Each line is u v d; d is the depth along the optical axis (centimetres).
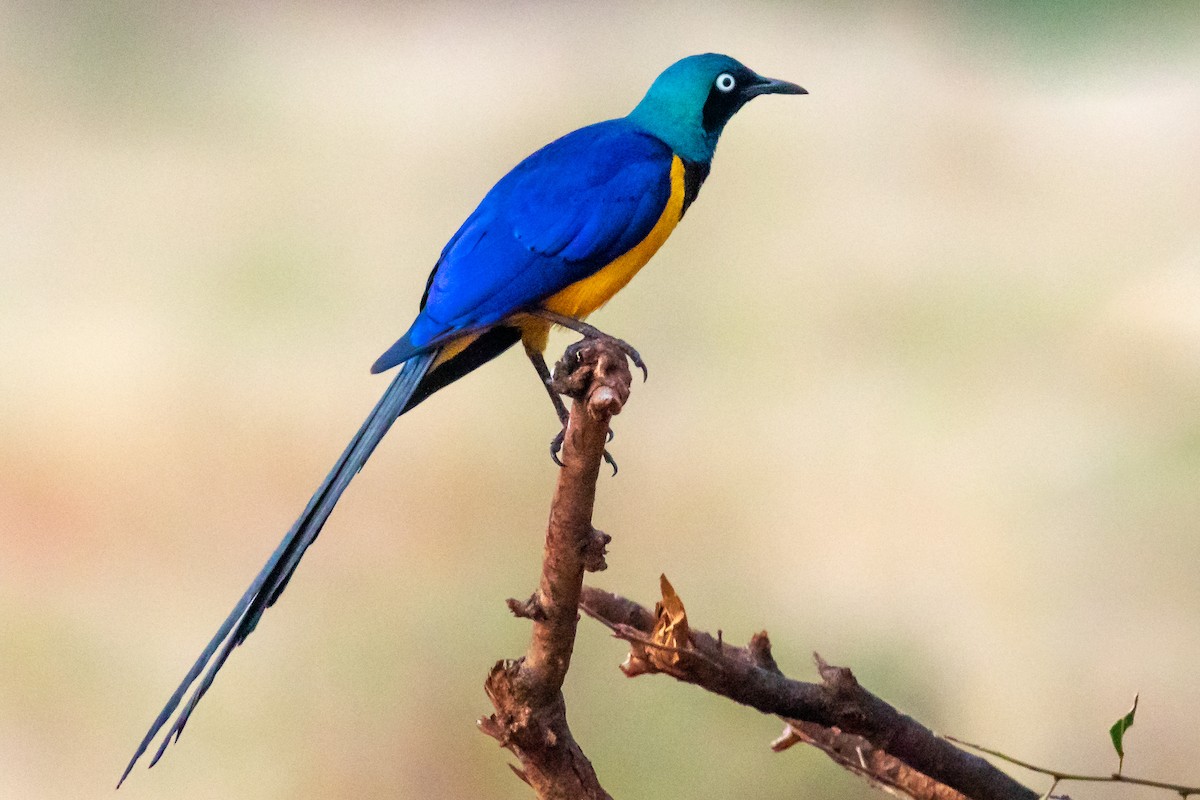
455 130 1634
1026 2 1764
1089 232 1519
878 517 1304
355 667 1227
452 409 1360
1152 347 1387
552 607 548
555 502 539
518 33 1767
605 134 820
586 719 1107
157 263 1525
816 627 1234
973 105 1670
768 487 1338
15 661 1253
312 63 1733
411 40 1761
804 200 1553
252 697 1229
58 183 1598
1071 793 1124
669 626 566
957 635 1217
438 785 1170
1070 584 1230
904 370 1409
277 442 1384
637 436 1382
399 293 1488
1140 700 1151
